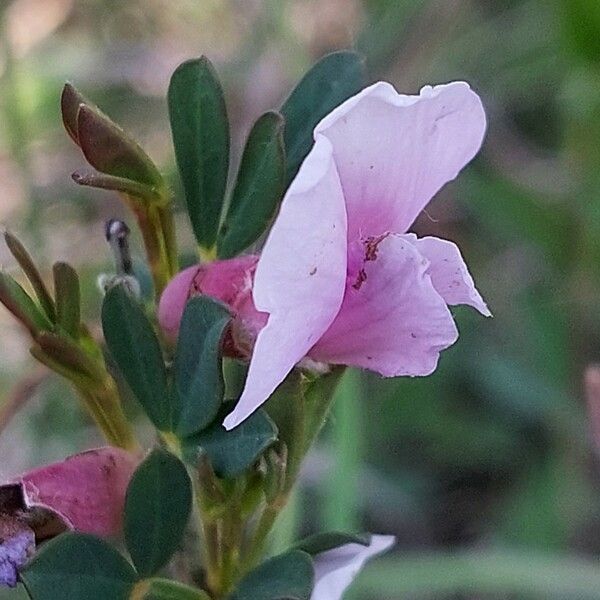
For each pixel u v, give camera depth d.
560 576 0.17
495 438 0.22
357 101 0.07
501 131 0.25
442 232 0.24
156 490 0.08
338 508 0.17
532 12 0.25
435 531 0.22
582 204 0.22
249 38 0.24
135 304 0.08
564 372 0.22
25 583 0.07
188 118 0.09
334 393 0.09
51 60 0.26
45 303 0.09
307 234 0.07
